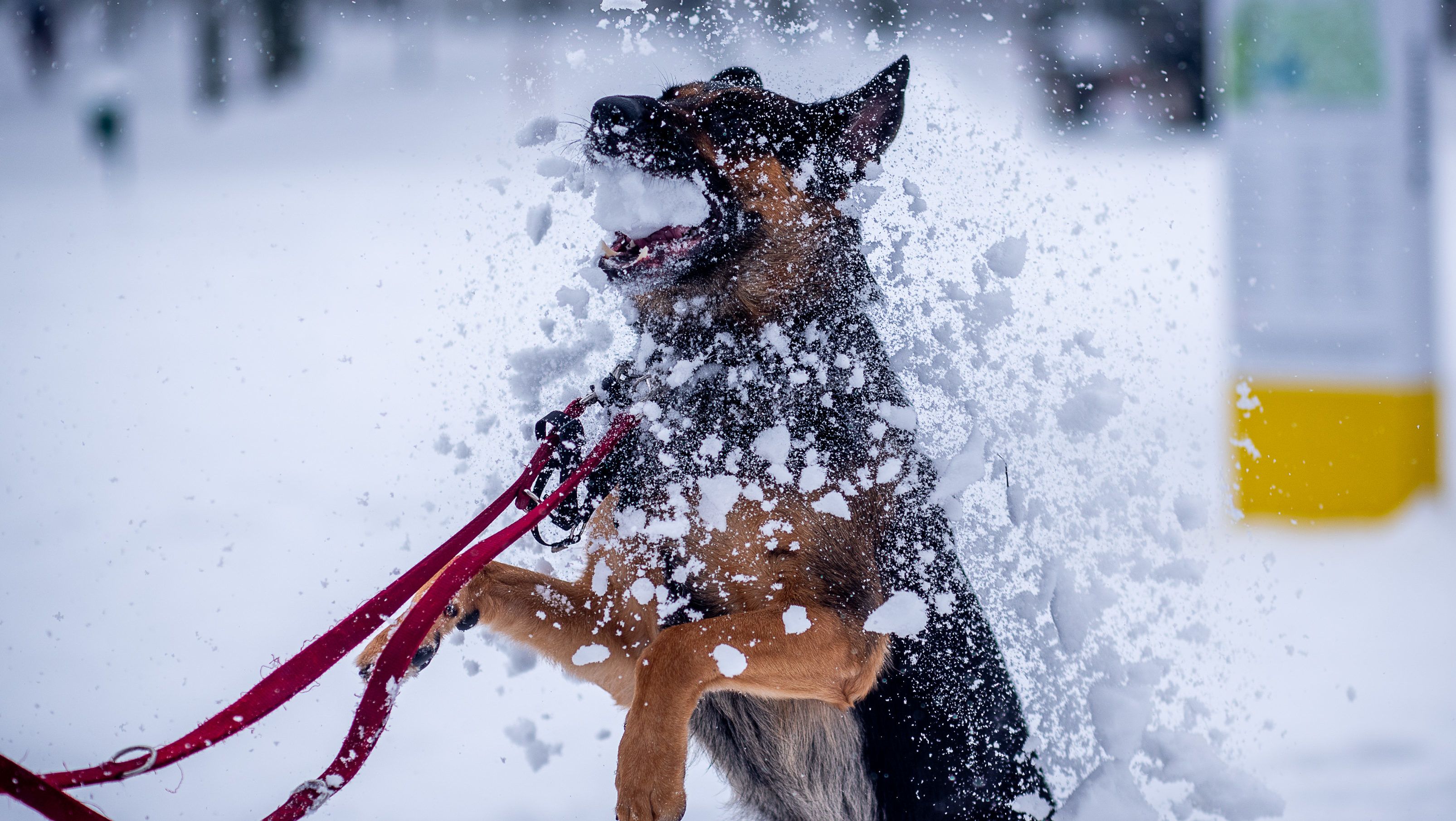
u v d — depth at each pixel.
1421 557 5.17
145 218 16.84
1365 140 5.88
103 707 3.39
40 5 29.69
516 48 25.75
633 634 2.72
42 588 4.59
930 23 19.16
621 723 3.54
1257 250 5.95
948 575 2.78
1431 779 3.10
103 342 9.76
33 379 8.63
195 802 2.93
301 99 27.16
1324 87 5.87
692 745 2.79
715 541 2.52
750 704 2.71
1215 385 6.18
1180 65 18.31
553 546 2.65
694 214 2.66
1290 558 5.14
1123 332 6.11
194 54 29.41
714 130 2.71
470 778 3.17
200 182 20.22
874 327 2.81
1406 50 5.81
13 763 1.53
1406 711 3.53
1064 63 18.23
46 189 20.05
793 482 2.51
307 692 3.61
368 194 17.59
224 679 3.60
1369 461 5.74
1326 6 5.84
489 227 9.04
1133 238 8.49
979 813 2.76
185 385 8.36
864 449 2.58
